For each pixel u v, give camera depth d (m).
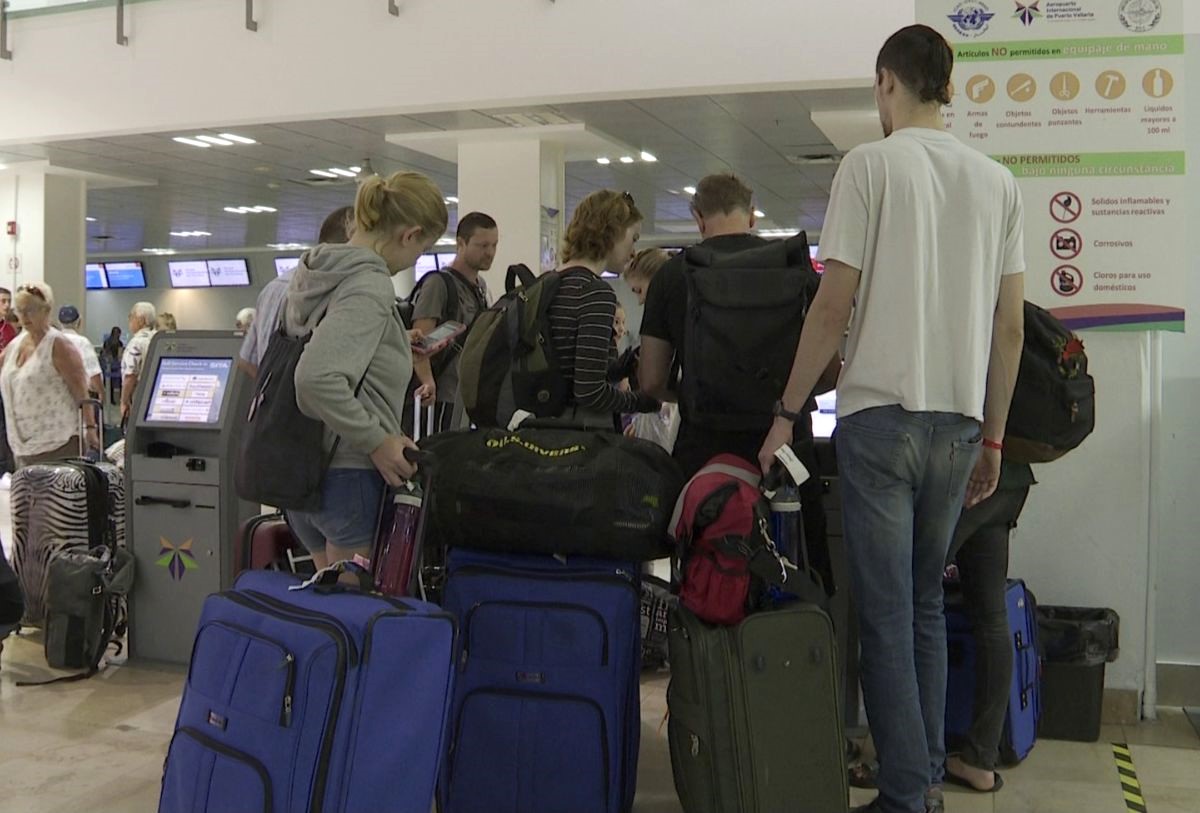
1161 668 3.44
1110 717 3.32
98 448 5.40
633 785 2.55
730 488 2.37
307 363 2.19
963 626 2.96
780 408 2.32
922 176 2.29
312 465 2.32
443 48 8.63
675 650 2.35
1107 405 3.30
